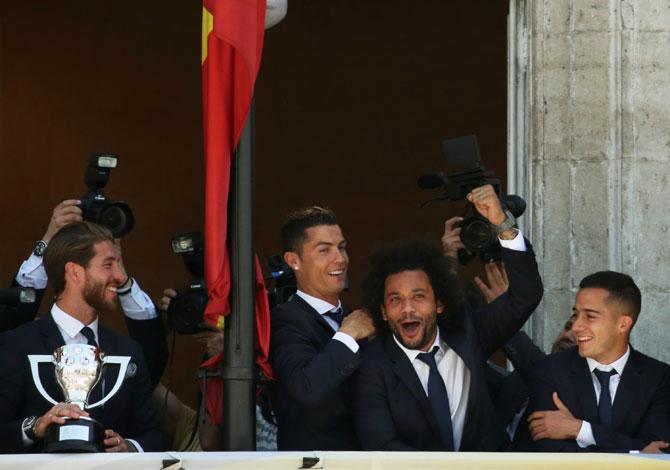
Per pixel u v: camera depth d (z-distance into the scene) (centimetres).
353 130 5141
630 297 2303
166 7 5306
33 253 2512
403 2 5106
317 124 5169
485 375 2380
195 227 5262
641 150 2794
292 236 2409
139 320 2525
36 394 2186
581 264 2797
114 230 2536
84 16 5334
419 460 1948
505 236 2300
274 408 2308
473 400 2231
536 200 2830
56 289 2270
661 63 2800
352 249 5112
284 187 5175
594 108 2806
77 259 2250
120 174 5284
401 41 5103
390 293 2220
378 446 2178
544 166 2823
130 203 5281
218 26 2044
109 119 5306
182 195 5272
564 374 2327
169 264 5250
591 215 2798
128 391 2238
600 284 2306
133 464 1948
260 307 2177
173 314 2339
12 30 5331
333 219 2427
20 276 2503
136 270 5256
